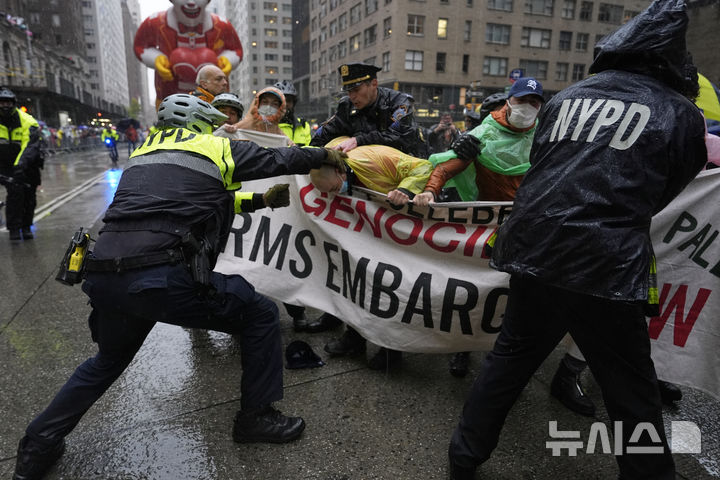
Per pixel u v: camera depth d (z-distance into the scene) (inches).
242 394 80.9
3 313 138.6
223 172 71.9
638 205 54.2
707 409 94.0
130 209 66.1
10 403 92.6
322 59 2281.0
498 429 69.0
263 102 124.6
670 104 55.1
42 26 2773.1
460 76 1686.8
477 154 94.7
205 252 68.9
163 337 123.6
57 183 490.9
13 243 224.2
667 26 56.1
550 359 115.8
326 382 102.6
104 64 4495.6
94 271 65.2
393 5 1601.9
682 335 82.7
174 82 314.0
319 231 108.7
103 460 77.3
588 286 54.7
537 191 59.4
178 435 83.7
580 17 1740.9
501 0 1668.3
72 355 112.8
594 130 56.6
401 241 98.6
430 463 77.4
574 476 75.0
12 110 217.9
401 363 111.5
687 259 82.2
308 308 146.9
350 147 108.7
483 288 90.2
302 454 79.2
